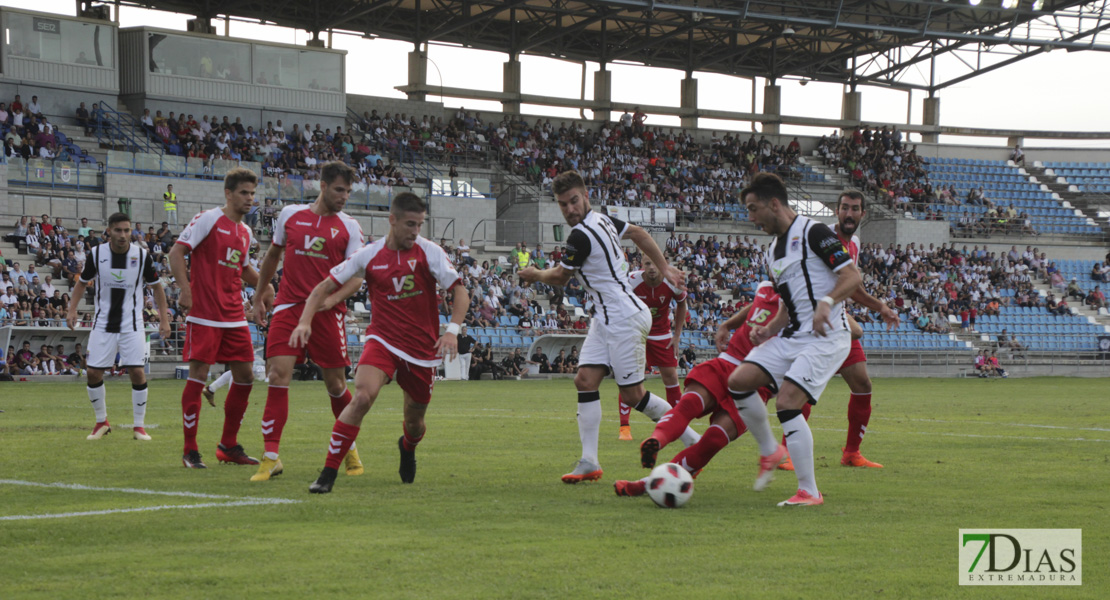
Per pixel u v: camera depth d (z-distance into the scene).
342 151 49.47
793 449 8.57
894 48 65.44
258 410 19.77
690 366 40.69
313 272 10.27
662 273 10.29
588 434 9.99
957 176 68.44
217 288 10.95
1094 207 67.62
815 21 53.91
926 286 53.94
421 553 6.51
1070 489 9.64
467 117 57.16
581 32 62.69
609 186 54.59
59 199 39.75
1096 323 54.34
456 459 11.90
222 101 49.00
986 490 9.54
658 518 7.84
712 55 65.38
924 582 5.88
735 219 56.97
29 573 5.93
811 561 6.38
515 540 6.94
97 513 7.87
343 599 5.42
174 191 42.22
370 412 20.09
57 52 45.12
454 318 9.37
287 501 8.48
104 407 14.09
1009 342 49.69
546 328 40.91
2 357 31.03
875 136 66.50
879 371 46.69
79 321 33.00
